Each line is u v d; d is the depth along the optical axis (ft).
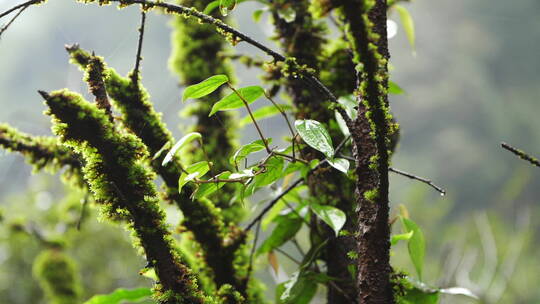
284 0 8.54
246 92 7.48
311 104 8.46
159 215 7.33
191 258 8.07
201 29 9.12
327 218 7.87
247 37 7.28
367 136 7.26
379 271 7.20
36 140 8.20
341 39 8.60
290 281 8.18
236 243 8.08
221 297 7.87
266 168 7.58
